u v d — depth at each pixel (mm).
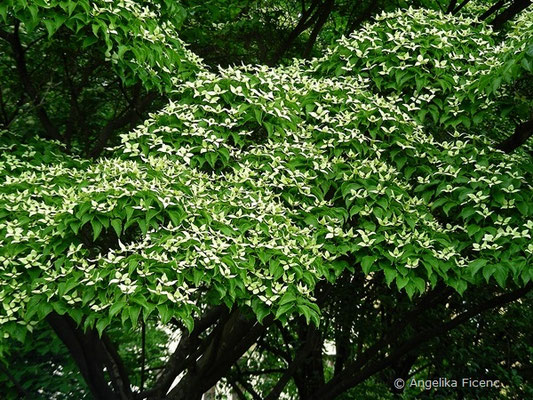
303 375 7801
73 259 3434
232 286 3326
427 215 4152
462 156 4344
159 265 3297
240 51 7059
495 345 7273
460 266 3934
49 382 5832
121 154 4191
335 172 4180
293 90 4520
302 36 7684
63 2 3746
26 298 3430
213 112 4211
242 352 5582
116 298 3168
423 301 5766
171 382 5543
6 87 6059
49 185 4055
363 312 6742
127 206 3428
